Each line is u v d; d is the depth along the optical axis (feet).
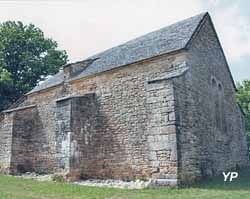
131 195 34.91
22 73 113.70
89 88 56.13
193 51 48.98
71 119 49.70
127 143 48.62
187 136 42.68
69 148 48.60
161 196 33.86
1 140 64.69
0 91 104.32
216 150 51.24
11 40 112.98
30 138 65.16
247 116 99.50
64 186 42.11
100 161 50.93
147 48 53.88
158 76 47.73
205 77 51.72
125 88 51.03
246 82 107.04
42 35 122.11
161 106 42.04
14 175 59.82
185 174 40.40
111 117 51.60
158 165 40.60
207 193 34.94
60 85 62.28
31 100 69.05
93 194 35.83
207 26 55.57
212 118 51.90
